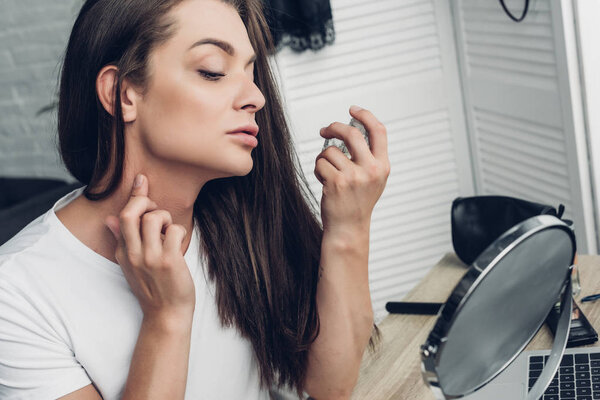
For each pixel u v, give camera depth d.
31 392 0.94
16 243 0.98
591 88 1.91
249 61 0.95
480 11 2.24
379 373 1.19
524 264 0.71
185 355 0.93
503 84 2.22
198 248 1.08
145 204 0.89
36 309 0.94
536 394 0.89
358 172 1.06
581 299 1.26
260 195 1.11
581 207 2.02
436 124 2.45
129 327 0.98
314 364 1.14
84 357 0.96
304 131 2.37
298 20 2.22
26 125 3.33
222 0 0.94
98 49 0.92
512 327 0.78
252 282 1.10
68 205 1.00
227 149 0.93
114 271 0.97
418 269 2.53
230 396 1.11
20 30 3.21
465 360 0.73
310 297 1.13
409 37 2.36
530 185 2.25
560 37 1.91
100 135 0.96
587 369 1.03
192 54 0.90
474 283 0.67
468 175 2.49
